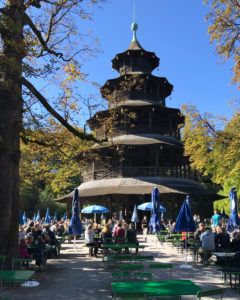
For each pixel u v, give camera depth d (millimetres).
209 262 19609
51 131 20656
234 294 13000
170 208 47969
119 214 47469
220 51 20531
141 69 52875
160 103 50938
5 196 15648
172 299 9469
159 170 45938
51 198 71812
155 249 27953
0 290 13492
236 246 18859
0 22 14531
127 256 16188
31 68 15320
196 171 51000
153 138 46812
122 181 45094
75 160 22344
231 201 28156
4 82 14750
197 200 51031
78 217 27078
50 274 17422
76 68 19047
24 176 29562
